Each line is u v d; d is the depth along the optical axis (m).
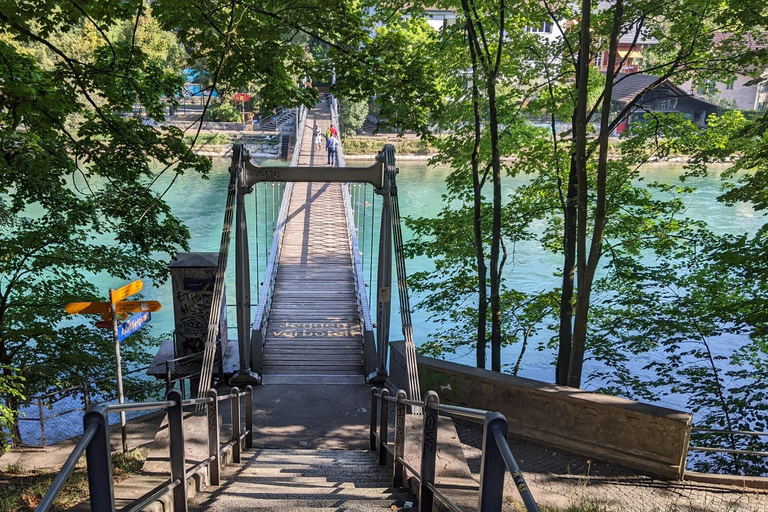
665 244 13.80
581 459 7.26
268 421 10.50
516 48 12.38
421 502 4.32
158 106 11.18
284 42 9.97
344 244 20.55
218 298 9.77
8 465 8.18
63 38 39.53
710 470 11.11
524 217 15.34
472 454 6.78
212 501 5.10
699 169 12.15
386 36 10.42
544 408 7.70
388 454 6.99
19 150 9.50
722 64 11.45
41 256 12.32
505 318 16.42
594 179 13.75
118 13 8.56
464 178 14.72
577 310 9.77
